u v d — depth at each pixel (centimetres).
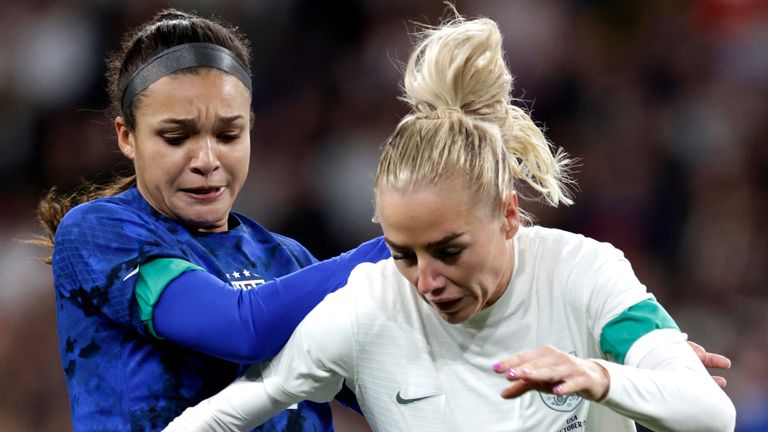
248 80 959
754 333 2511
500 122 804
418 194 725
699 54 3075
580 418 808
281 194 2739
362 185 2720
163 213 950
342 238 2695
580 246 816
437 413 809
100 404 902
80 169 2791
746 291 2684
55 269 930
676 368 731
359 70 2973
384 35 3005
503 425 798
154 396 892
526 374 660
